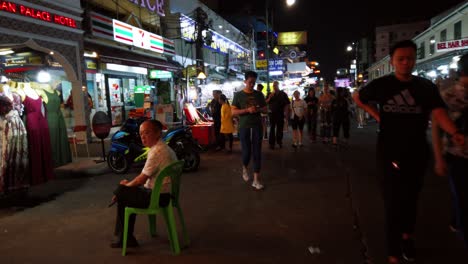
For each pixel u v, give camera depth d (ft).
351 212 15.97
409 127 9.86
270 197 18.62
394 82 10.02
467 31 65.51
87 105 39.65
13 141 18.13
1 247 13.46
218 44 82.74
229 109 32.24
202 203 18.03
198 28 66.59
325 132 37.58
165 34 63.46
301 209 16.58
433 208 16.03
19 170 18.47
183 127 26.50
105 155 30.94
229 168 26.20
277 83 34.42
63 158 23.86
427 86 9.76
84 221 16.03
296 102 35.09
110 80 49.29
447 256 11.56
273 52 113.29
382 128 10.25
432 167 23.52
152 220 13.80
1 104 17.52
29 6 32.09
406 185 10.13
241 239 13.46
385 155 10.14
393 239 10.36
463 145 9.25
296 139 35.29
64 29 36.42
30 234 14.67
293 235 13.69
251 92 20.43
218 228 14.64
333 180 21.67
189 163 25.40
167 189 12.48
